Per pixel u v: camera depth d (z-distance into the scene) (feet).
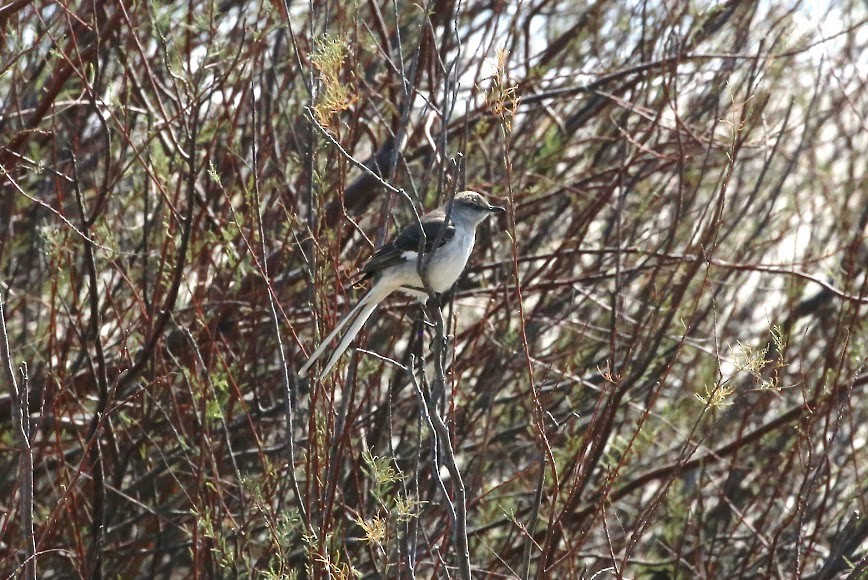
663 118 48.83
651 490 48.55
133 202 45.80
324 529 27.25
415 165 49.98
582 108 53.21
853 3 55.26
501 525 43.37
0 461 43.60
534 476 44.14
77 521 34.42
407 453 42.01
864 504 37.58
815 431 42.63
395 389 41.27
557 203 50.83
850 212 55.72
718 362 28.22
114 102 37.96
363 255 41.01
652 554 46.11
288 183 41.04
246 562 30.60
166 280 38.83
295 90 42.22
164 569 43.19
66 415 41.73
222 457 38.50
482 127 42.88
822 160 59.67
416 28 48.60
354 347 35.40
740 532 46.42
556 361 44.91
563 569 37.47
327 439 28.84
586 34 53.78
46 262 42.91
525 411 42.27
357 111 34.27
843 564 35.96
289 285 44.83
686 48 46.62
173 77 35.55
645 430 40.24
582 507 41.98
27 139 37.81
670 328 43.52
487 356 43.32
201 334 40.45
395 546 29.14
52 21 39.24
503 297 44.55
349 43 38.65
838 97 56.18
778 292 54.95
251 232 33.99
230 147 36.68
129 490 43.52
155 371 37.58
